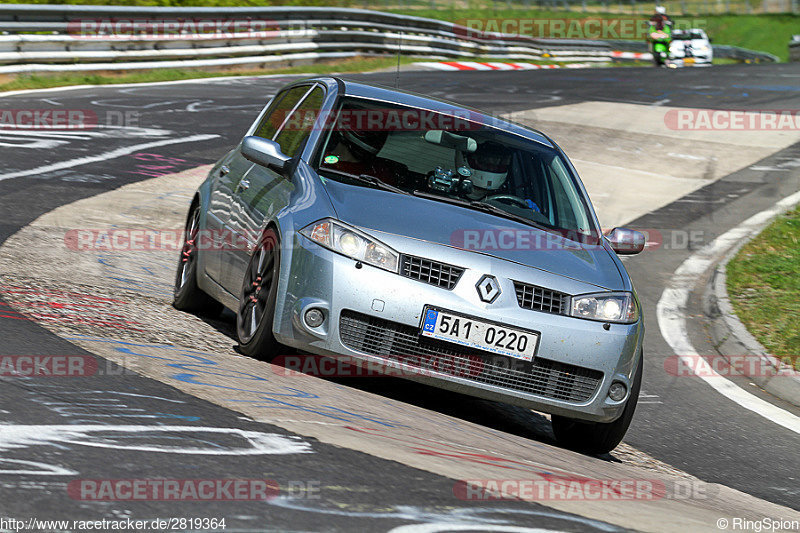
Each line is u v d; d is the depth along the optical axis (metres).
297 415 14.01
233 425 12.70
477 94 83.94
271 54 97.06
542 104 79.69
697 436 22.17
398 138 21.14
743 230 46.72
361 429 13.93
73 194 38.28
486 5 189.00
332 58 104.12
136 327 19.56
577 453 18.34
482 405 20.97
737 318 32.84
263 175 21.23
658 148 64.25
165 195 41.12
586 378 18.03
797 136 69.25
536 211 20.64
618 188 53.97
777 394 27.25
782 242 43.22
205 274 22.62
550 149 22.92
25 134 50.84
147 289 25.39
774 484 19.03
